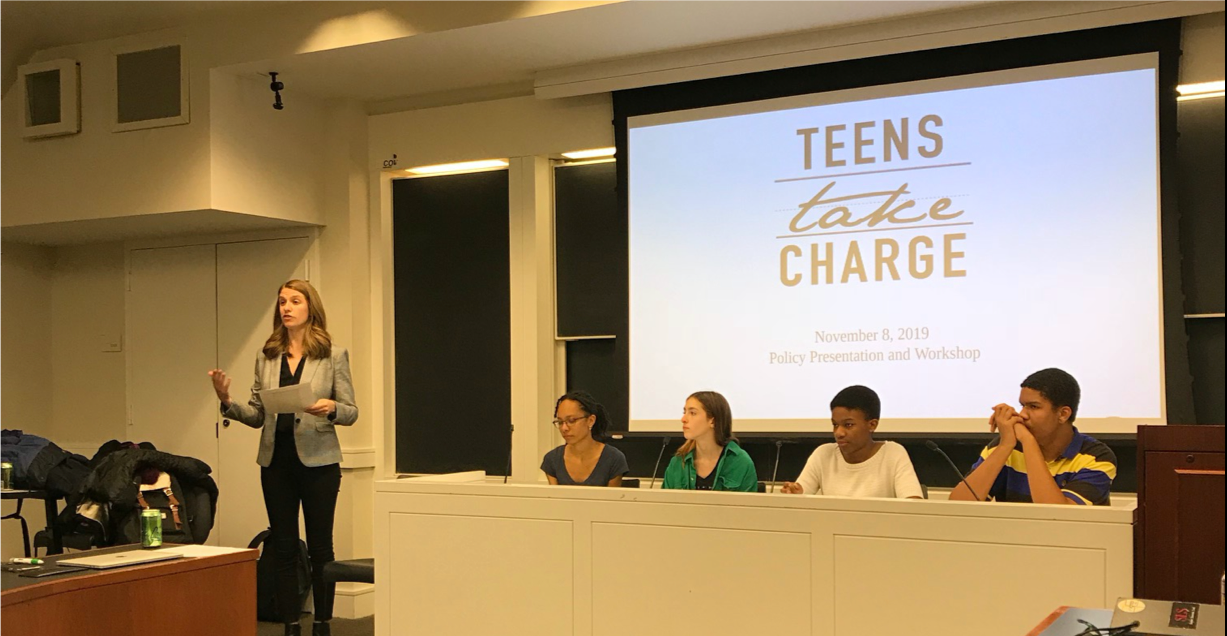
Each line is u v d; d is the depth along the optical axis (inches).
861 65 177.2
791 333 181.2
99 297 236.1
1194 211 158.4
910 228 172.9
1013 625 95.4
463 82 202.8
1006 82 166.9
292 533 163.2
